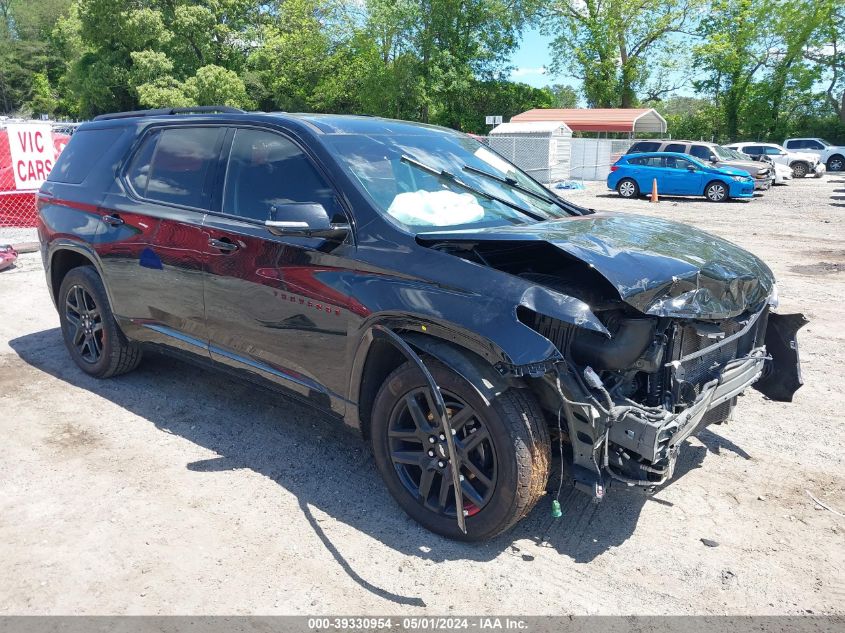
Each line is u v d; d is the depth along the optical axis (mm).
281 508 3486
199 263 4031
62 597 2805
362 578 2957
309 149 3711
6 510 3412
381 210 3430
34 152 10281
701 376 3264
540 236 3086
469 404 2994
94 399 4809
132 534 3234
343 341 3387
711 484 3818
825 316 7242
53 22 76812
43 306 7285
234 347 3986
